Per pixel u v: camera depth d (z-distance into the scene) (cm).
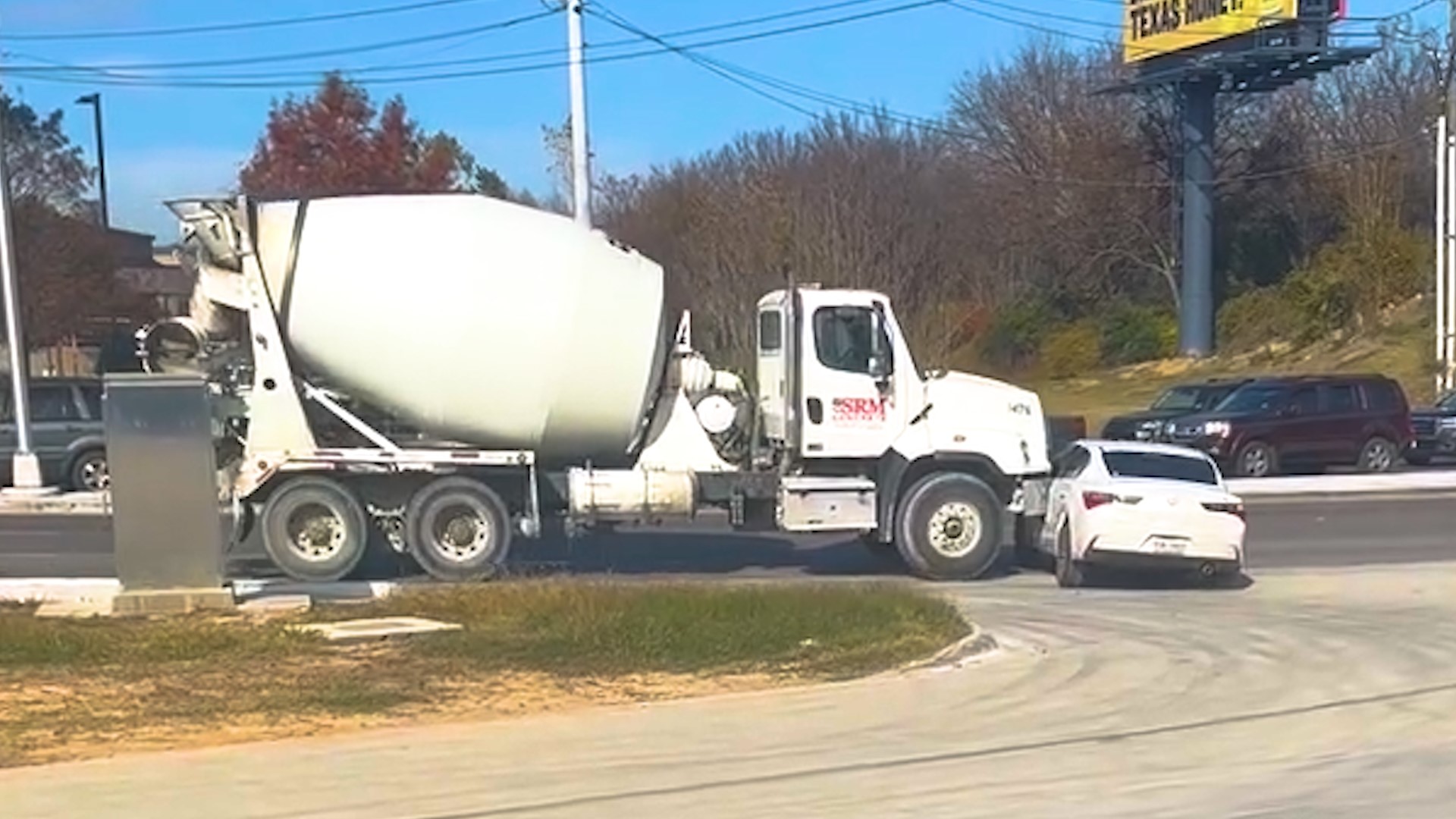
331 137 4522
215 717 945
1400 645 1255
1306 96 6725
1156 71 5991
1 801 754
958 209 6881
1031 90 7106
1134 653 1209
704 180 6016
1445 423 3438
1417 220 6247
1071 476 1805
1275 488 2841
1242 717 962
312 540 1698
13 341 2617
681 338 1847
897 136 6188
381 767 824
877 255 5234
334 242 1714
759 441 1859
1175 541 1698
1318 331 5784
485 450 1781
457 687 1041
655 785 787
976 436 1838
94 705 977
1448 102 4338
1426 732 920
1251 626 1377
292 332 1722
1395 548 2092
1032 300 6906
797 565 1925
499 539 1738
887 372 1823
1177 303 6569
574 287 1745
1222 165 6712
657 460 1830
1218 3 5609
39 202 4428
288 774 809
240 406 1722
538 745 879
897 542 1816
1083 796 765
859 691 1040
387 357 1725
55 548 2030
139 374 1475
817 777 802
